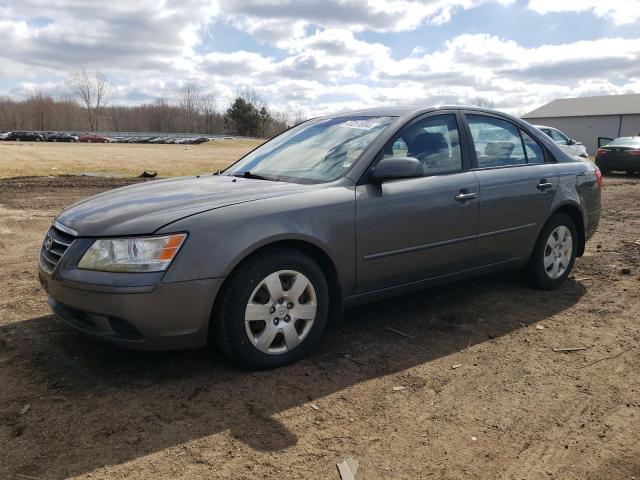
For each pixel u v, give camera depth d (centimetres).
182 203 332
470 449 264
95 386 313
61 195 1155
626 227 845
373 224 368
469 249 431
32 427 271
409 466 250
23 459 246
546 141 514
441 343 388
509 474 246
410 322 425
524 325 424
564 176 504
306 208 340
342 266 358
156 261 296
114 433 267
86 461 246
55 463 244
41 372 328
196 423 278
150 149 4266
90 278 299
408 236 388
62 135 7088
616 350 379
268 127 10181
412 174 355
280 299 335
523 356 369
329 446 263
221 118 11294
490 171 447
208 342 342
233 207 323
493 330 412
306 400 304
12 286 497
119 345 306
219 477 238
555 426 285
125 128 11012
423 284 415
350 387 320
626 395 318
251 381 322
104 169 1997
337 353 366
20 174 1708
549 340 396
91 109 10581
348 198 358
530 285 513
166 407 292
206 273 303
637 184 1593
